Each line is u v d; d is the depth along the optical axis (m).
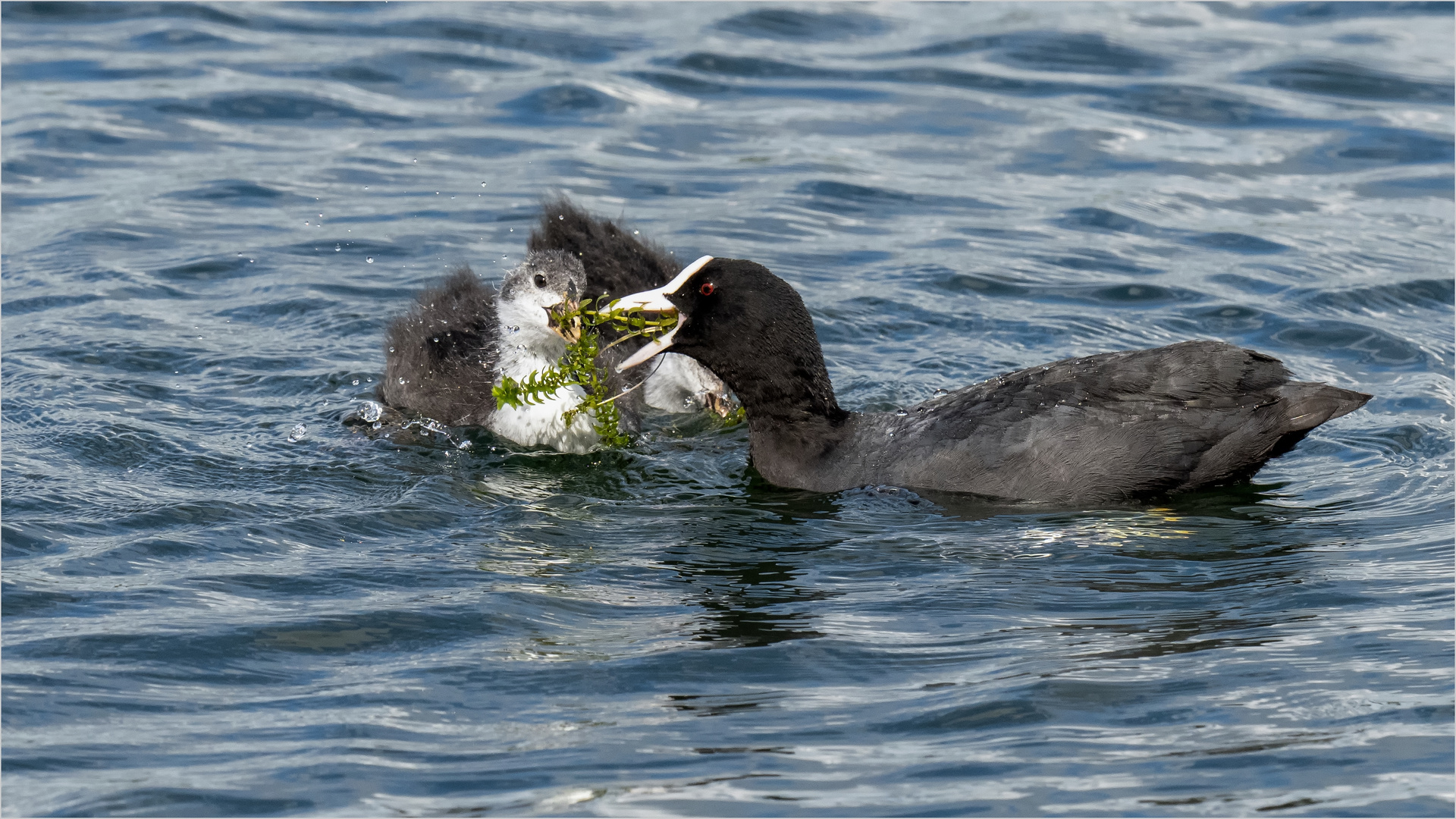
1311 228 19.61
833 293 17.86
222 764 8.66
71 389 14.72
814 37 26.42
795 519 12.56
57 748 8.80
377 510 12.51
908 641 10.19
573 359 14.34
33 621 10.28
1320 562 11.39
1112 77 24.61
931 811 8.20
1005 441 12.70
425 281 18.06
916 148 22.20
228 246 18.84
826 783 8.48
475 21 26.58
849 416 13.77
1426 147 22.00
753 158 21.75
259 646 10.06
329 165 21.30
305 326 16.84
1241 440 12.60
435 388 15.02
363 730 9.01
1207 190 20.88
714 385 15.60
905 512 12.61
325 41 25.66
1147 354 13.01
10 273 17.80
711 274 13.63
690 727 9.09
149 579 11.00
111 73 24.09
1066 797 8.34
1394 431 14.16
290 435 14.16
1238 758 8.68
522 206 20.14
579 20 26.94
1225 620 10.42
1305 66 24.81
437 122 22.81
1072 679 9.56
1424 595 10.70
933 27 26.91
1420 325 16.94
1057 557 11.57
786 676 9.72
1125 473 12.55
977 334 16.91
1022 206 20.38
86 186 20.45
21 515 11.97
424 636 10.25
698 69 24.84
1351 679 9.51
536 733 9.02
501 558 11.62
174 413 14.46
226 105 23.09
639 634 10.31
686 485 13.52
